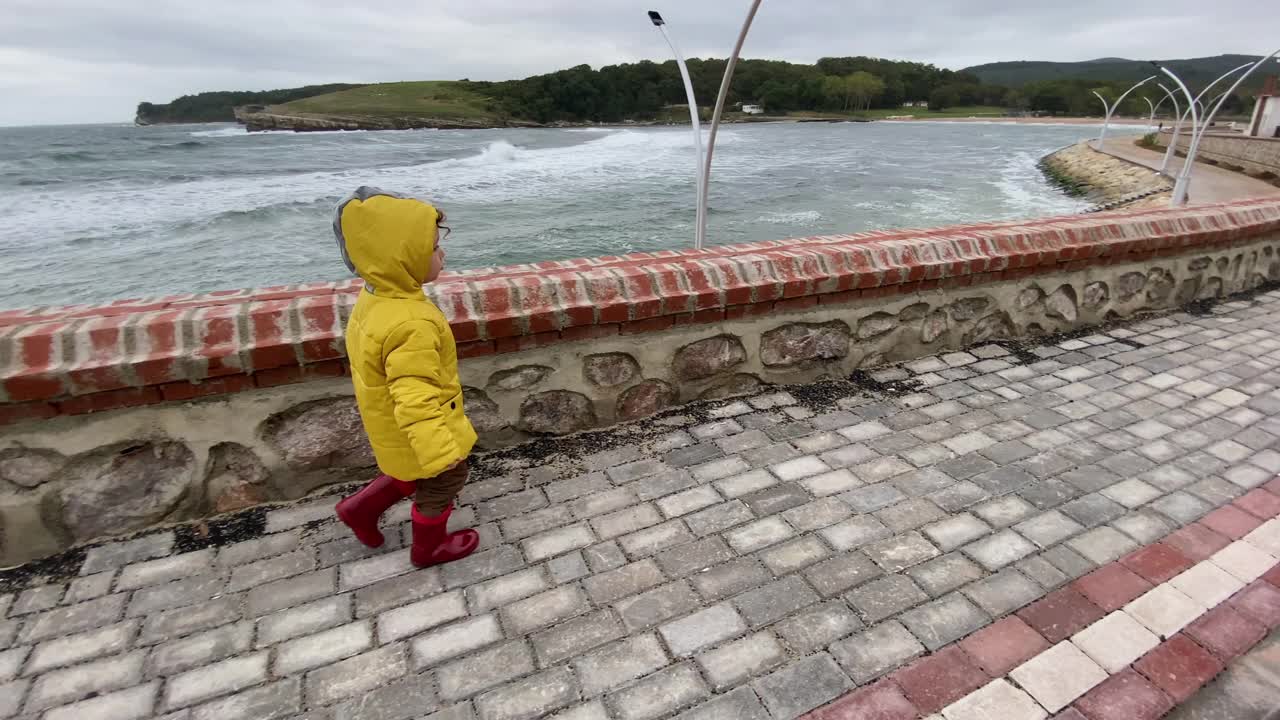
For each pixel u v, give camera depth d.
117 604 2.26
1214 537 2.53
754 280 3.45
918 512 2.71
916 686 1.92
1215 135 32.38
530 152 51.47
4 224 19.61
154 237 18.34
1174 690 1.90
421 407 1.92
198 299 2.81
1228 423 3.40
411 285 1.99
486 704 1.88
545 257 17.47
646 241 19.28
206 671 2.00
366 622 2.18
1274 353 4.29
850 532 2.59
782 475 2.97
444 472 2.25
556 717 1.84
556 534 2.60
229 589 2.33
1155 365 4.12
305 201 24.00
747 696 1.90
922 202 27.41
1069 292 4.56
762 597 2.26
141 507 2.58
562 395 3.21
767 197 27.97
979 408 3.58
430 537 2.36
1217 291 5.48
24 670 2.00
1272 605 2.20
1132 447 3.19
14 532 2.43
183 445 2.58
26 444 2.35
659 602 2.25
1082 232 4.46
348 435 2.83
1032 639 2.08
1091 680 1.93
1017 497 2.80
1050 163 45.50
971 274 4.07
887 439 3.27
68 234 18.38
